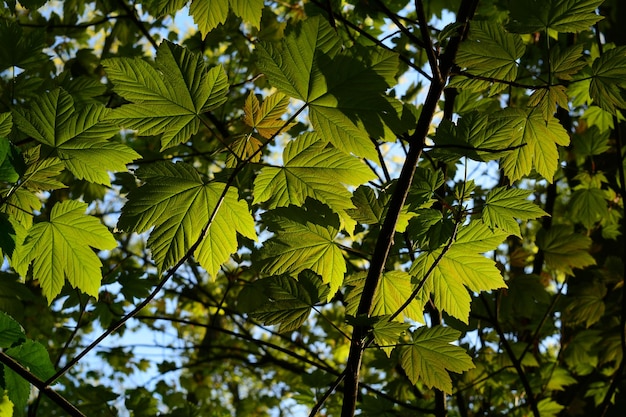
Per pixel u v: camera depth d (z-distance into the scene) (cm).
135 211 121
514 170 138
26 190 124
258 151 118
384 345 120
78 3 278
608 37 312
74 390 337
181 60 116
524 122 133
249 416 366
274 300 124
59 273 130
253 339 161
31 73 198
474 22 131
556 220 313
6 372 114
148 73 117
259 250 127
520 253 214
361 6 179
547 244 212
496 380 251
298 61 115
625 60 129
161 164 121
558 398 284
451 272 130
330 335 331
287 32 114
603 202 245
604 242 289
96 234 128
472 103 187
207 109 119
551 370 258
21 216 125
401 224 128
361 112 117
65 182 239
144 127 120
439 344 123
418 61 259
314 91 117
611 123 245
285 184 124
